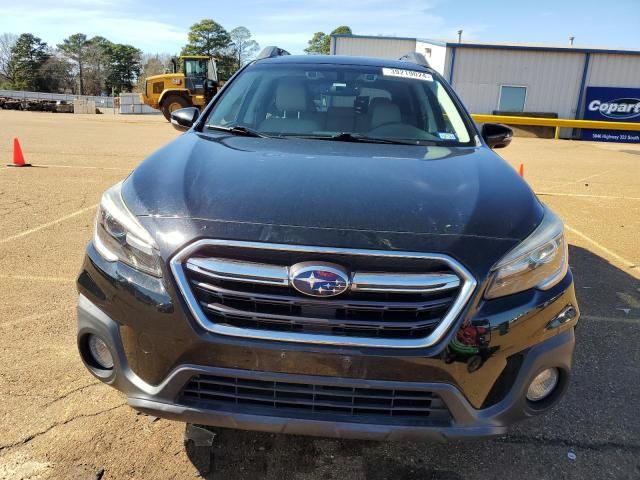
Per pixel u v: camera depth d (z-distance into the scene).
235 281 1.94
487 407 2.05
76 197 6.88
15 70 92.38
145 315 2.01
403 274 1.93
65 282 4.20
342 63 3.89
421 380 1.95
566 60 24.16
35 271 4.40
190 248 1.96
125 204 2.23
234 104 3.49
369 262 1.93
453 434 2.01
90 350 2.26
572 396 2.97
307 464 2.44
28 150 11.04
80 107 36.97
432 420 2.01
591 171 11.67
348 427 1.97
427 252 1.94
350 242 1.94
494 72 24.47
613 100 24.27
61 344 3.29
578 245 5.76
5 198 6.71
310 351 1.92
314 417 1.99
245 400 2.03
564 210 7.49
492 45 24.14
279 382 1.98
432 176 2.46
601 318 3.93
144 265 2.04
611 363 3.31
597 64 24.11
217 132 3.17
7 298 3.88
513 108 24.80
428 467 2.45
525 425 2.73
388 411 2.01
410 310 1.93
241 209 2.06
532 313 2.04
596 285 4.58
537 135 22.03
